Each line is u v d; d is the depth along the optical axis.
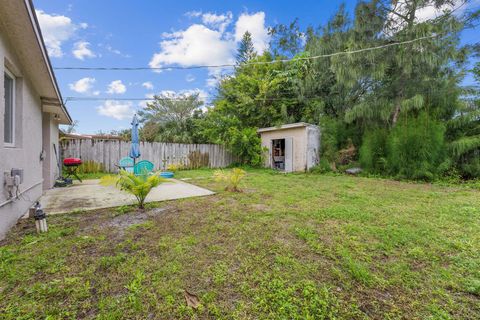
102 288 1.78
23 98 3.50
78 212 3.75
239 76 13.50
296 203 4.52
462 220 3.46
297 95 12.13
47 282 1.83
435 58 7.27
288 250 2.47
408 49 7.68
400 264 2.20
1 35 2.63
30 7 2.38
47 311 1.53
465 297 1.75
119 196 5.00
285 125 11.01
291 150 10.98
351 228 3.11
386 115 8.44
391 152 8.21
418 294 1.77
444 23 7.13
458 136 7.66
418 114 7.99
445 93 7.61
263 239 2.75
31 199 4.02
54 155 6.72
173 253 2.36
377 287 1.85
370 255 2.37
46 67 3.59
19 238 2.65
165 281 1.88
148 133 17.48
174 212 3.84
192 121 16.36
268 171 10.77
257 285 1.85
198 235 2.85
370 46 8.10
